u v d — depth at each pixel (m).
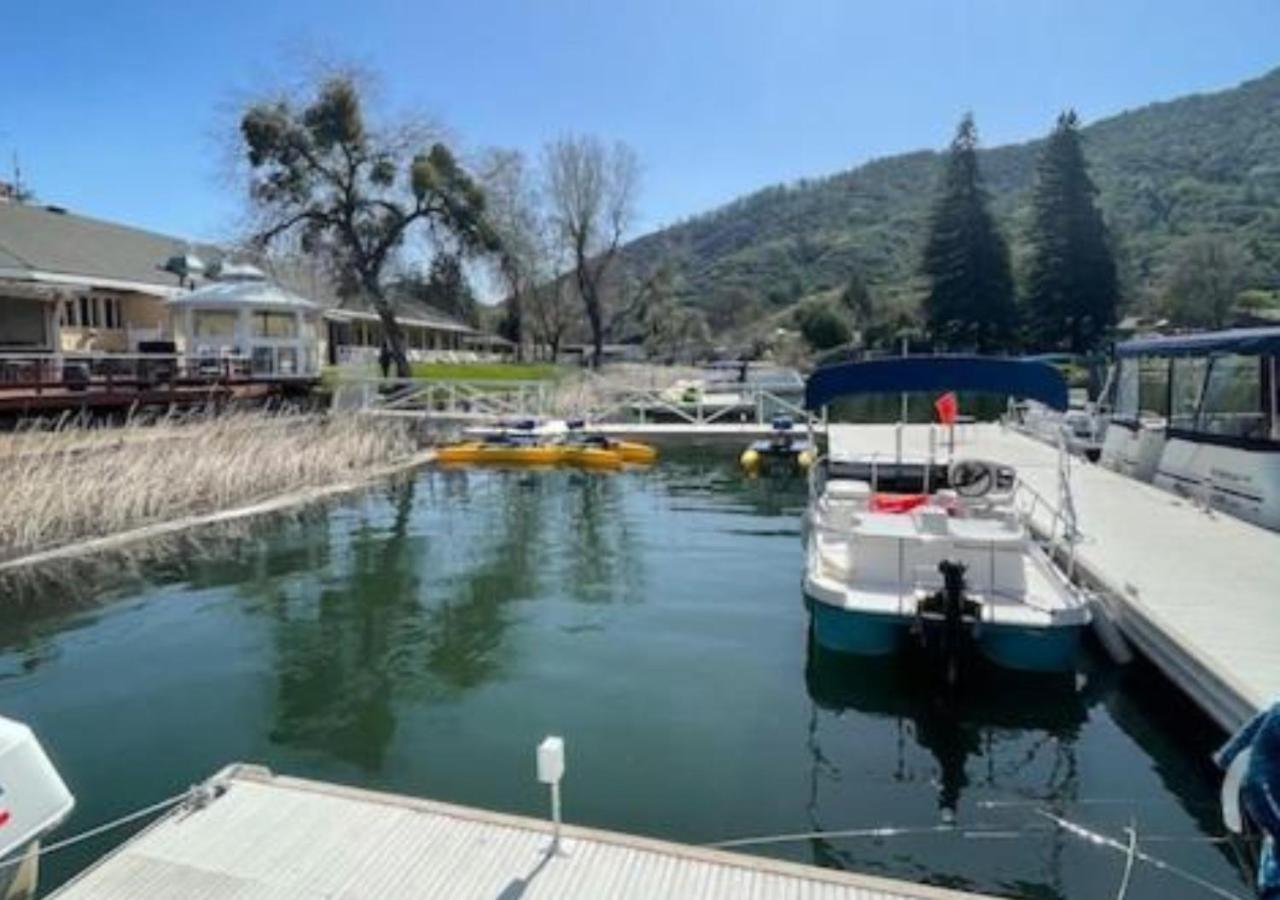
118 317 25.56
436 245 29.70
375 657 7.87
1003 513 9.11
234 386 20.77
